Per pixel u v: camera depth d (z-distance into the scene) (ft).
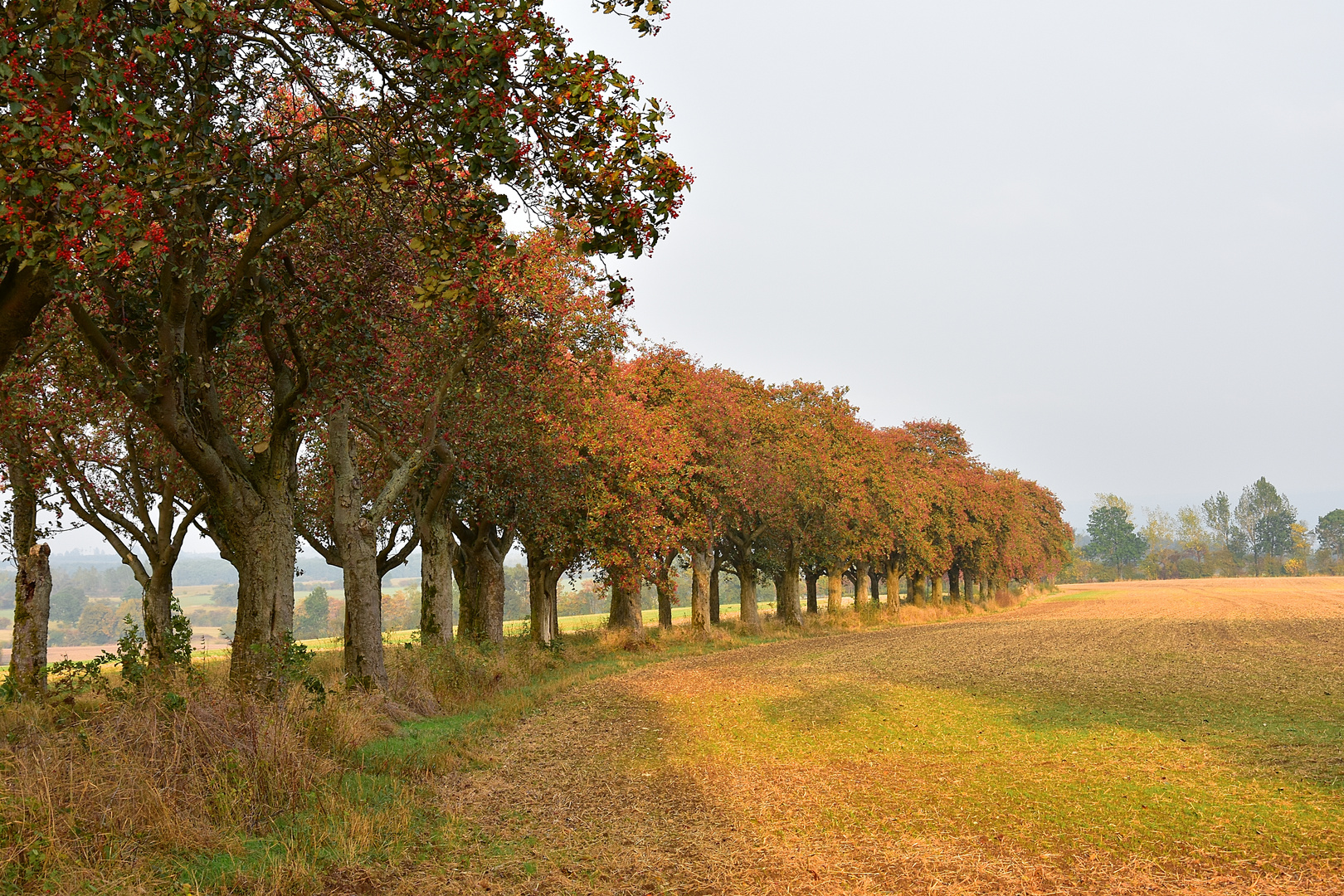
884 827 28.58
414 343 54.03
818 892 22.36
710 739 45.80
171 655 43.57
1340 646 95.55
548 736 46.60
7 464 52.85
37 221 19.81
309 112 40.09
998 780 35.37
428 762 35.88
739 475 117.80
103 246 21.21
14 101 18.95
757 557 151.53
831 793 33.55
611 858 25.20
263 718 31.07
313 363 44.75
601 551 91.71
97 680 39.50
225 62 30.48
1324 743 40.52
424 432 55.98
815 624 154.10
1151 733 45.14
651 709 56.90
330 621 359.25
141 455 67.31
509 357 61.21
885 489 157.17
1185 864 24.09
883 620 171.22
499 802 31.45
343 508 53.62
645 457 92.27
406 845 25.29
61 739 28.19
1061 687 65.31
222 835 23.91
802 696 62.85
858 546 153.99
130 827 22.52
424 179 34.14
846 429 152.05
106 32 23.56
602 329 77.20
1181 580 451.53
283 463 43.34
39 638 49.88
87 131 20.62
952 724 49.60
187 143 28.73
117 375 33.58
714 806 31.68
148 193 23.36
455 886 22.20
